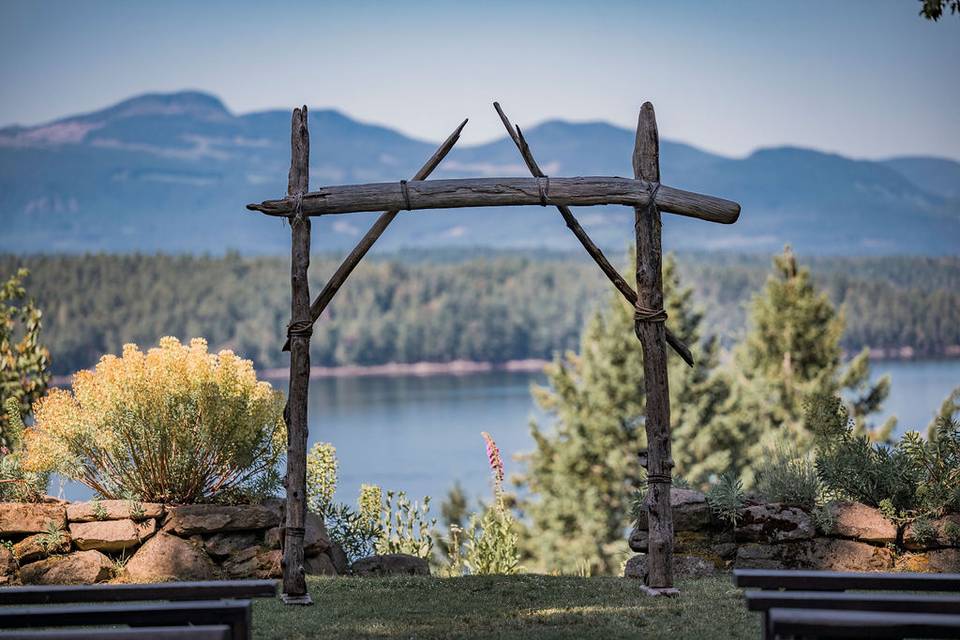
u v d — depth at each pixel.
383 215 9.80
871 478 11.47
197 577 11.06
